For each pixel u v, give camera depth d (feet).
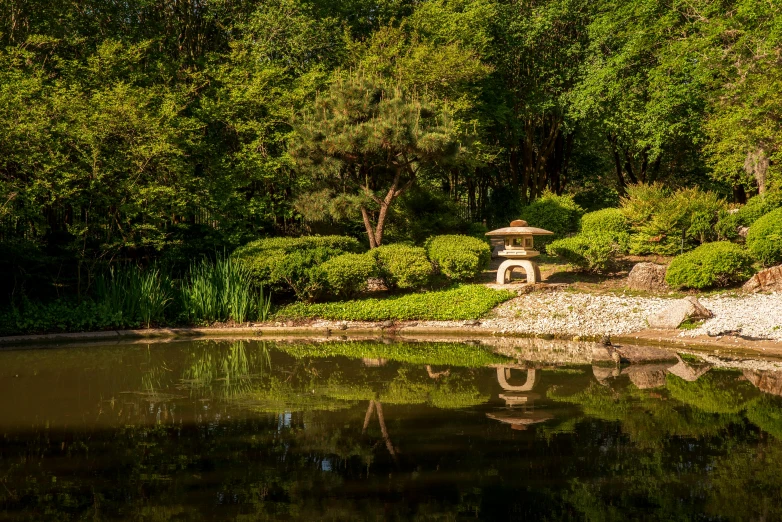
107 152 45.68
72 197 44.27
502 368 29.71
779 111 46.14
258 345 37.47
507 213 79.10
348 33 65.51
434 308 43.70
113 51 50.85
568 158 95.81
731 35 57.31
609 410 21.77
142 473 15.93
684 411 21.50
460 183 103.24
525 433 19.17
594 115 76.54
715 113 60.34
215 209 53.93
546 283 47.70
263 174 54.70
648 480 15.23
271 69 57.47
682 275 43.27
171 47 63.57
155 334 40.98
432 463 16.57
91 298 43.37
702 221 51.57
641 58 70.90
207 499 14.25
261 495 14.47
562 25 79.56
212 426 20.21
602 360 31.12
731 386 25.08
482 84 74.23
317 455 17.29
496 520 13.09
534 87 80.07
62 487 14.98
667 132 68.85
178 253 49.85
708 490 14.55
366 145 47.70
